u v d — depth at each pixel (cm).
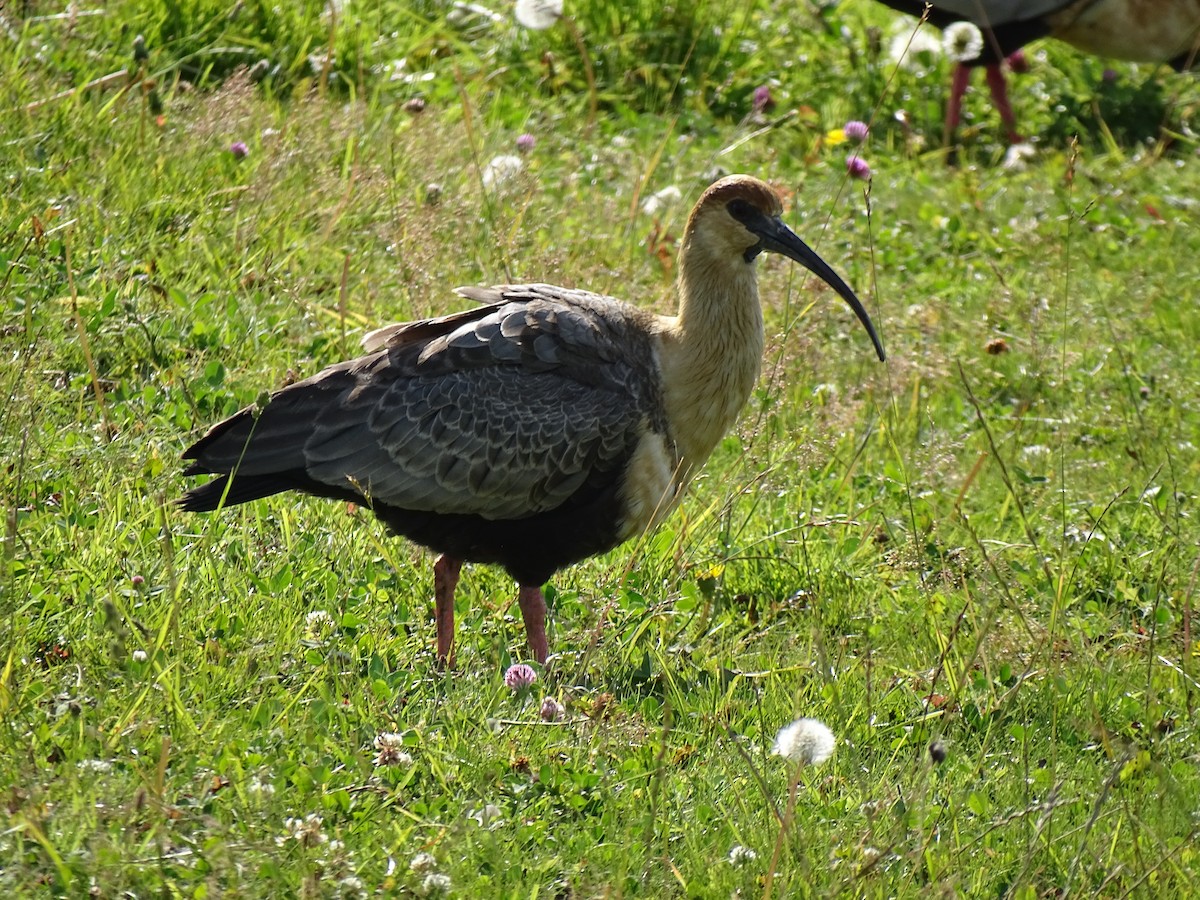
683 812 840
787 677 995
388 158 1573
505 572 1109
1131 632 1090
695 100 2005
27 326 1142
